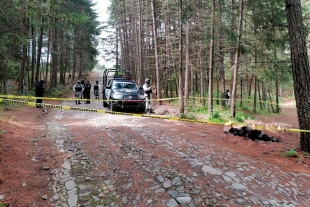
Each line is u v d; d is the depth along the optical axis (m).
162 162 5.30
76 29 35.75
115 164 5.24
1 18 8.46
